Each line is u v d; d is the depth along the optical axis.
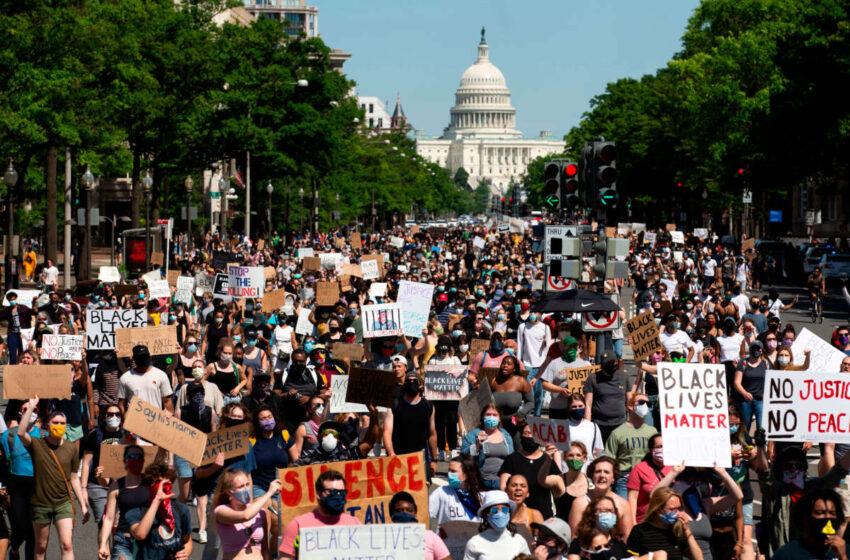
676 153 117.00
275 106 85.88
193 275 51.84
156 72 58.66
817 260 77.12
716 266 61.16
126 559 12.52
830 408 12.96
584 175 25.97
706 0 92.62
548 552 11.16
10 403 17.39
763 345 23.33
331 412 17.81
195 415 17.06
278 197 105.06
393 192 176.75
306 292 37.09
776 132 72.81
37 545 14.16
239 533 12.50
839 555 10.15
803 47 70.31
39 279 51.75
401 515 11.73
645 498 13.10
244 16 146.75
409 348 23.03
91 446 15.21
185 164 69.12
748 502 14.48
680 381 12.52
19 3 42.16
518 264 57.22
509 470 13.80
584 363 19.14
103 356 21.80
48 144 44.81
